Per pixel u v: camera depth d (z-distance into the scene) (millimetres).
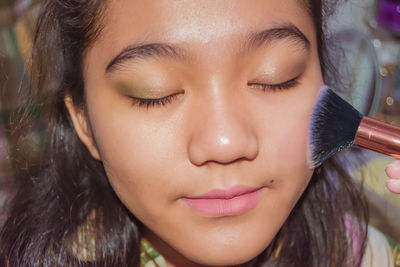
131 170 339
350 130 334
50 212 456
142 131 330
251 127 326
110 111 339
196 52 312
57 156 460
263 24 317
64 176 458
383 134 324
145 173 335
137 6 317
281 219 349
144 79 320
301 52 334
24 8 584
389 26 703
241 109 322
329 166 482
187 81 320
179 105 325
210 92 318
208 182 327
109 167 353
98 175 450
